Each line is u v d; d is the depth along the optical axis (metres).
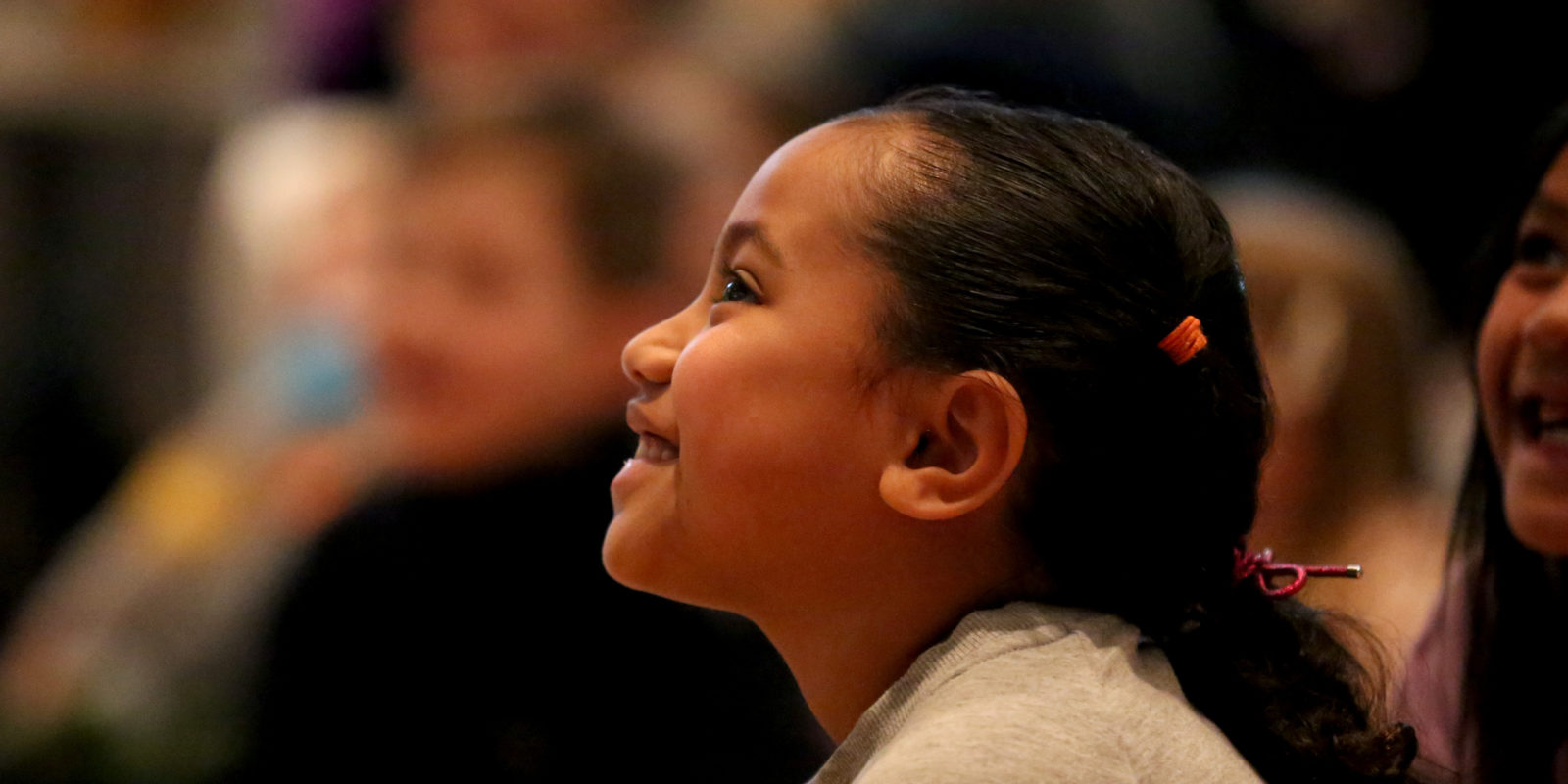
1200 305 3.53
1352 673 3.74
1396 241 9.37
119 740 6.71
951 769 3.01
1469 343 4.68
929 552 3.46
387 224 6.36
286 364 7.41
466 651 6.02
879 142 3.55
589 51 8.15
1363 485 6.72
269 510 7.14
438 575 6.05
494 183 6.14
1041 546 3.46
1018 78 8.20
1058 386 3.35
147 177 10.08
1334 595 6.27
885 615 3.51
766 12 9.07
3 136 9.67
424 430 6.08
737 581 3.55
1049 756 3.05
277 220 8.26
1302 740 3.46
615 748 5.87
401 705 6.05
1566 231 4.22
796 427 3.42
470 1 8.45
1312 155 9.70
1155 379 3.41
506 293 6.09
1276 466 6.57
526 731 5.92
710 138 6.68
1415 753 3.54
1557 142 4.35
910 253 3.39
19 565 9.22
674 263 6.32
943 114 3.62
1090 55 8.40
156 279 10.07
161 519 7.50
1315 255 6.88
